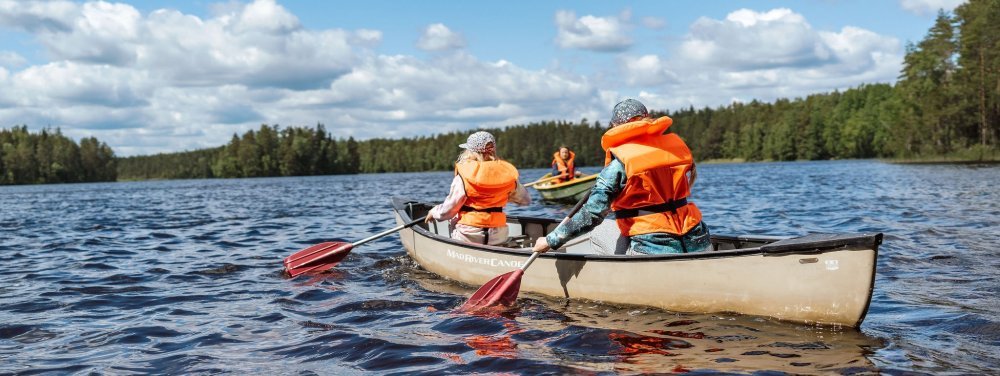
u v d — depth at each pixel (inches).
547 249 181.3
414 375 126.3
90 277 247.0
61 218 586.6
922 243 281.6
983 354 129.3
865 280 138.9
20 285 231.6
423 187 1320.1
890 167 1727.4
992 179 896.3
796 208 514.9
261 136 4581.7
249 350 146.2
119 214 633.6
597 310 173.6
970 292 184.2
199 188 1758.1
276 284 227.9
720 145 5246.1
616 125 172.6
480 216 221.3
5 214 678.5
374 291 211.5
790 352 132.6
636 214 169.3
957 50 2314.2
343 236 379.2
